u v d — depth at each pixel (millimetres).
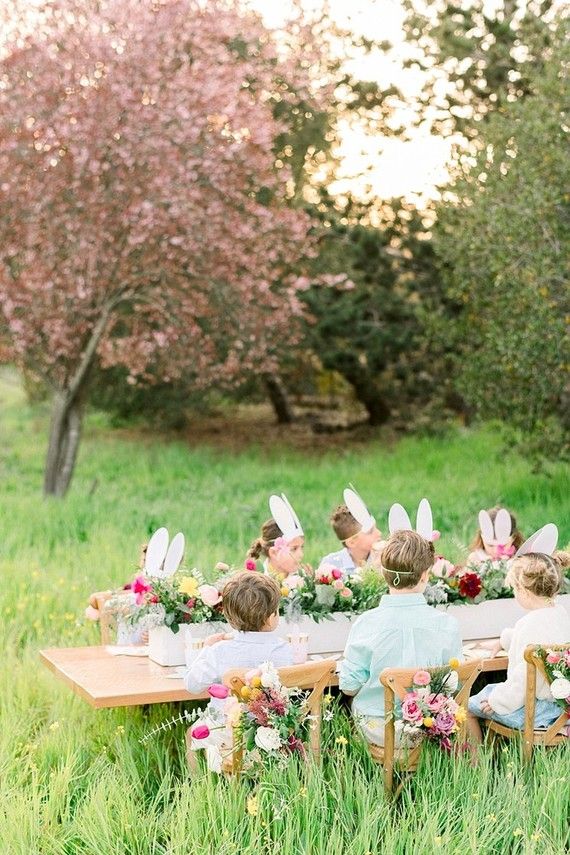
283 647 4730
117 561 9375
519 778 4469
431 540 5922
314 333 19609
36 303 14922
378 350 19562
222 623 5332
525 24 15125
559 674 4598
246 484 16234
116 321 17156
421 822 4148
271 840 4082
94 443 22578
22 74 14609
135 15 14625
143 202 14148
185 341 15992
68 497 14805
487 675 6207
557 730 4711
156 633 5371
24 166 14531
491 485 14438
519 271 12062
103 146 14211
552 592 4996
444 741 4469
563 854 4023
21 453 21703
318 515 12906
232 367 16891
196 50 15461
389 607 4816
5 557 9914
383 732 4676
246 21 16484
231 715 4301
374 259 19609
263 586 4699
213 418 26047
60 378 15594
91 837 4188
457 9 16609
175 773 5070
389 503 13508
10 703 5926
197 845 4016
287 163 19828
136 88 14352
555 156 11523
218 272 15500
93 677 5090
